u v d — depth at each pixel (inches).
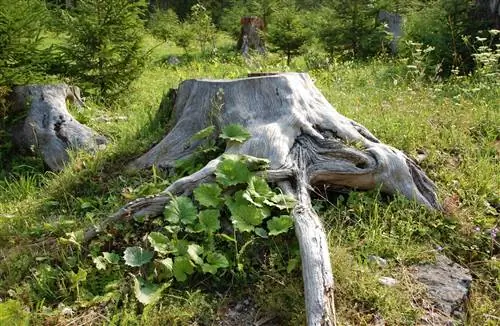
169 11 818.2
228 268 123.4
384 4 472.7
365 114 210.7
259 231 129.0
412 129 191.5
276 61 465.1
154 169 155.9
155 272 119.3
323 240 120.6
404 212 145.9
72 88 247.9
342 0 470.3
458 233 143.7
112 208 150.6
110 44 290.4
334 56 454.9
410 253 130.6
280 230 126.0
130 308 112.8
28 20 231.9
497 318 119.5
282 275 121.2
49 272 123.7
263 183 136.9
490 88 269.9
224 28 830.5
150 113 225.1
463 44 330.0
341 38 474.6
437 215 147.1
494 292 128.1
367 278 118.5
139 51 308.7
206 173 141.7
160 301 115.0
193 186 140.6
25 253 134.9
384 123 196.5
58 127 211.3
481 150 188.5
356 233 136.3
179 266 119.4
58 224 143.3
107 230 134.4
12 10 226.4
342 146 154.1
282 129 153.9
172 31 711.7
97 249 129.1
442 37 332.5
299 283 118.0
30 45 237.8
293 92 164.7
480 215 150.2
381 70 348.5
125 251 122.8
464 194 159.6
